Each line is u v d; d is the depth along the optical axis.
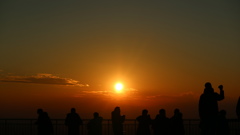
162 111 15.33
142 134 15.43
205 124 13.19
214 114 13.19
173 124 14.94
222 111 15.30
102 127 18.52
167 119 15.22
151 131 17.16
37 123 16.64
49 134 16.70
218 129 15.18
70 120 16.81
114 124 16.81
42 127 16.56
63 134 19.06
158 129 15.19
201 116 13.32
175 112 15.08
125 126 18.80
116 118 16.83
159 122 15.20
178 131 14.88
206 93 13.41
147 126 15.54
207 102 13.26
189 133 18.27
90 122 16.89
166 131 15.07
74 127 16.77
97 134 16.77
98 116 17.03
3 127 19.45
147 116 15.65
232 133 17.06
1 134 19.39
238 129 17.05
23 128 19.38
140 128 15.52
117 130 16.73
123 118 16.89
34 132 19.34
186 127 18.34
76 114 16.97
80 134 18.78
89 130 16.88
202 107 13.31
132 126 18.80
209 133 13.29
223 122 15.18
